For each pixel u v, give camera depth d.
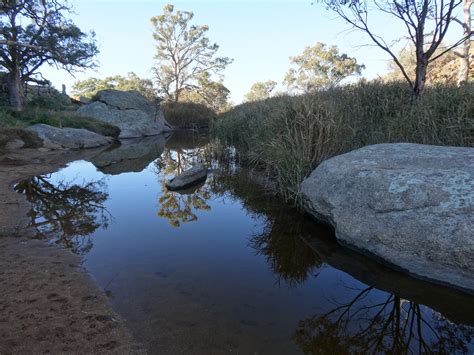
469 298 2.67
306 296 2.85
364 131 6.04
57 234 4.18
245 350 2.15
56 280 2.94
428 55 5.56
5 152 10.24
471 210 2.83
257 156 7.66
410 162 3.73
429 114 4.96
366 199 3.54
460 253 2.74
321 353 2.16
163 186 7.25
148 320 2.43
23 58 18.66
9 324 2.28
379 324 2.47
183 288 2.92
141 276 3.13
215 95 37.22
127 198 6.19
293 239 4.14
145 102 22.19
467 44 10.62
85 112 19.12
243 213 5.25
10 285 2.82
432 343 2.28
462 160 3.38
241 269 3.34
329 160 4.52
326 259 3.61
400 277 3.04
